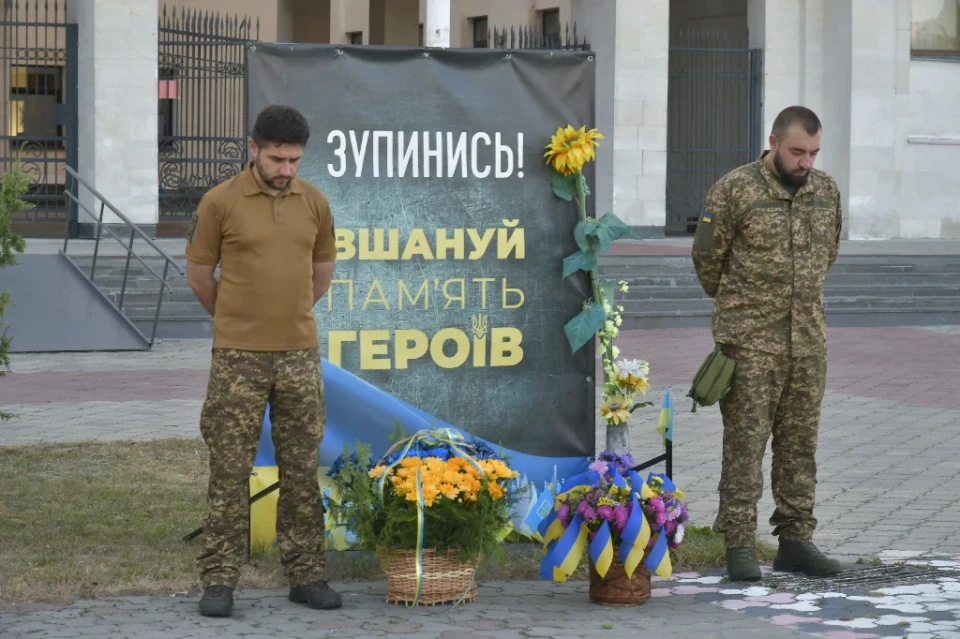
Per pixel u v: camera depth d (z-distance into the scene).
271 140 4.89
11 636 4.70
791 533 5.80
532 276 6.10
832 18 24.12
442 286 6.01
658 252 19.22
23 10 27.47
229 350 5.02
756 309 5.57
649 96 22.91
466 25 29.34
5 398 10.48
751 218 5.56
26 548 5.96
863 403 10.88
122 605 5.15
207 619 4.98
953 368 13.11
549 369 6.12
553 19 26.86
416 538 5.14
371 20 32.81
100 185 20.31
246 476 5.10
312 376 5.12
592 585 5.30
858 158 24.02
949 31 24.88
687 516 5.37
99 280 15.48
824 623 4.99
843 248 21.61
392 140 5.94
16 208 6.61
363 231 5.92
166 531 6.33
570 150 5.99
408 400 5.98
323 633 4.82
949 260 19.08
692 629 4.92
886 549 6.25
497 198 6.05
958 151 25.09
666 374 12.37
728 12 26.31
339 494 5.36
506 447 6.09
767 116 24.00
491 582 5.68
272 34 33.34
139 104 20.44
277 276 5.00
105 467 7.84
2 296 6.75
